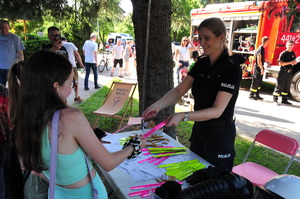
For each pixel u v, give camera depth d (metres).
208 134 1.84
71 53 5.79
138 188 1.42
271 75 7.34
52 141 0.98
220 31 1.67
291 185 0.94
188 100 6.48
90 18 5.00
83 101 6.20
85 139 1.04
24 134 1.00
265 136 2.46
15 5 3.75
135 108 5.77
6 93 1.87
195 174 1.46
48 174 1.11
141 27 3.23
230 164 1.96
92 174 1.17
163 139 2.12
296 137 4.34
